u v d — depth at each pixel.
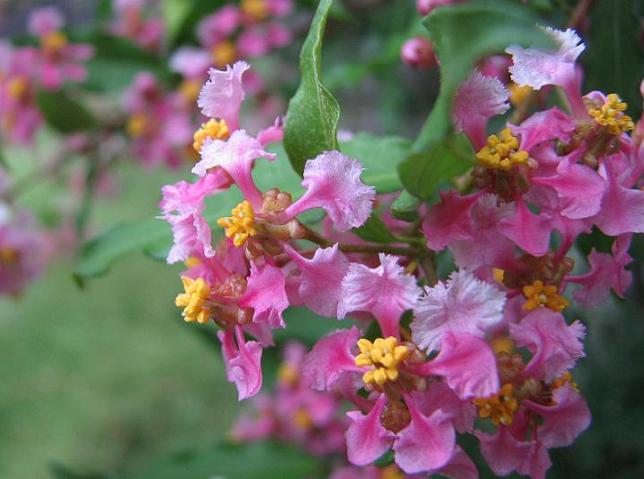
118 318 0.45
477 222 0.08
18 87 0.20
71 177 0.27
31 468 0.37
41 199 0.27
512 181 0.08
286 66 0.25
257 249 0.08
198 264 0.09
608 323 0.16
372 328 0.08
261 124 0.22
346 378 0.08
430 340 0.08
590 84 0.11
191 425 0.38
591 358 0.16
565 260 0.08
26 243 0.22
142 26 0.21
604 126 0.08
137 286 0.46
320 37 0.08
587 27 0.11
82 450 0.38
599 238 0.09
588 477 0.15
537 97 0.10
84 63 0.21
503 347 0.09
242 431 0.20
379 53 0.21
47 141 0.34
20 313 0.45
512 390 0.08
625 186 0.08
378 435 0.08
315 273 0.08
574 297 0.09
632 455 0.15
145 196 0.46
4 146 0.22
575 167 0.08
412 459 0.08
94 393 0.40
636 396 0.15
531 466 0.08
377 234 0.09
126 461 0.37
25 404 0.40
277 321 0.08
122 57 0.21
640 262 0.11
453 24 0.07
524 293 0.08
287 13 0.20
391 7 0.21
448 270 0.10
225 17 0.19
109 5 0.22
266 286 0.08
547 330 0.08
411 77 0.23
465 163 0.07
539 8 0.12
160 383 0.41
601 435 0.15
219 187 0.09
